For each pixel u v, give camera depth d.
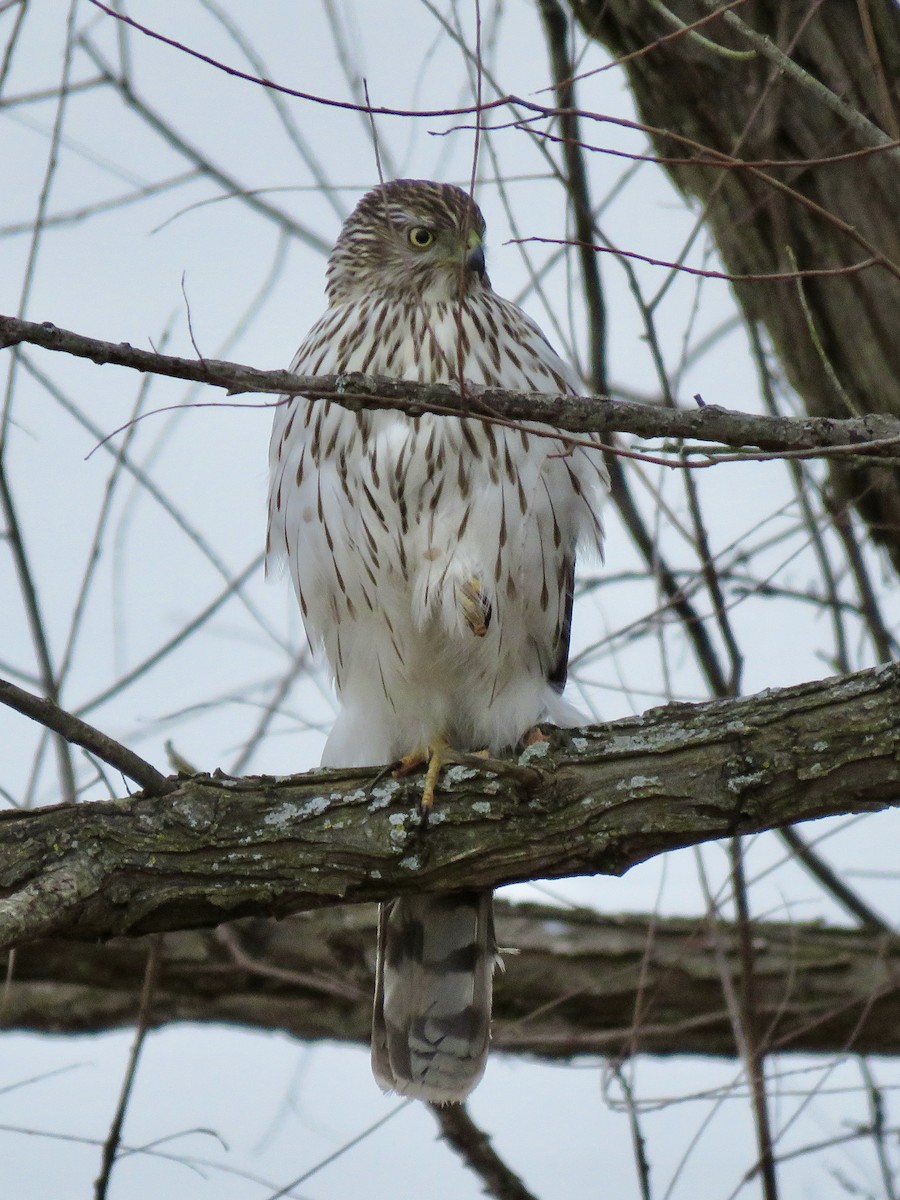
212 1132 9.41
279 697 10.71
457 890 8.32
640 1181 9.14
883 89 8.57
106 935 7.80
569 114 7.51
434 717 10.63
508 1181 10.29
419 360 10.21
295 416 10.32
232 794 8.10
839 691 8.08
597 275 10.78
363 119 9.60
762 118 9.97
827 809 8.02
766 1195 9.23
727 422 7.30
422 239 10.65
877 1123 9.73
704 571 10.23
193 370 6.80
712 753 8.10
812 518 10.45
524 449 9.96
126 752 7.84
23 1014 12.24
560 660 10.85
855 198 9.94
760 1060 9.70
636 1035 9.49
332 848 8.09
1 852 7.71
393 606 10.26
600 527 10.50
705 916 11.42
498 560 9.99
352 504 10.11
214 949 11.83
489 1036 10.45
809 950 11.95
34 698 7.64
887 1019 11.71
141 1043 9.52
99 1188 9.20
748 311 10.61
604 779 8.18
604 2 10.19
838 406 10.49
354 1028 11.97
